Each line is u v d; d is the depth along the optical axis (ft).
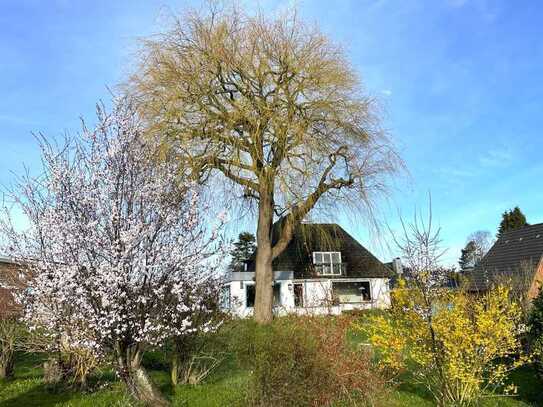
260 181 56.18
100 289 21.36
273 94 55.06
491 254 86.28
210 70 53.88
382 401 21.76
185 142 48.01
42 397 26.45
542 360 28.37
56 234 22.22
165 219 23.85
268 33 55.93
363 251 109.70
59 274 21.30
